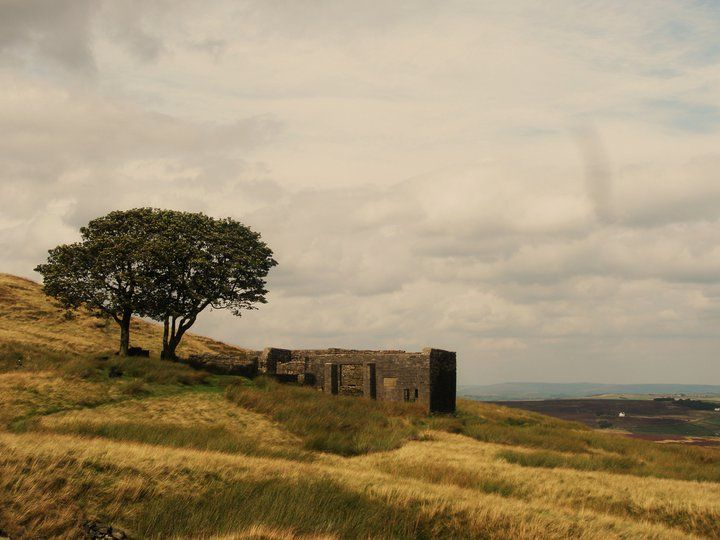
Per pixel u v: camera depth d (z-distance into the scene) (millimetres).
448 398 65188
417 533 23969
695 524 29203
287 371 67188
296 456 34531
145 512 22031
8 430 33844
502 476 33812
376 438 44000
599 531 24750
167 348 60344
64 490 21766
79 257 58156
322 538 21297
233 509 22906
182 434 35438
